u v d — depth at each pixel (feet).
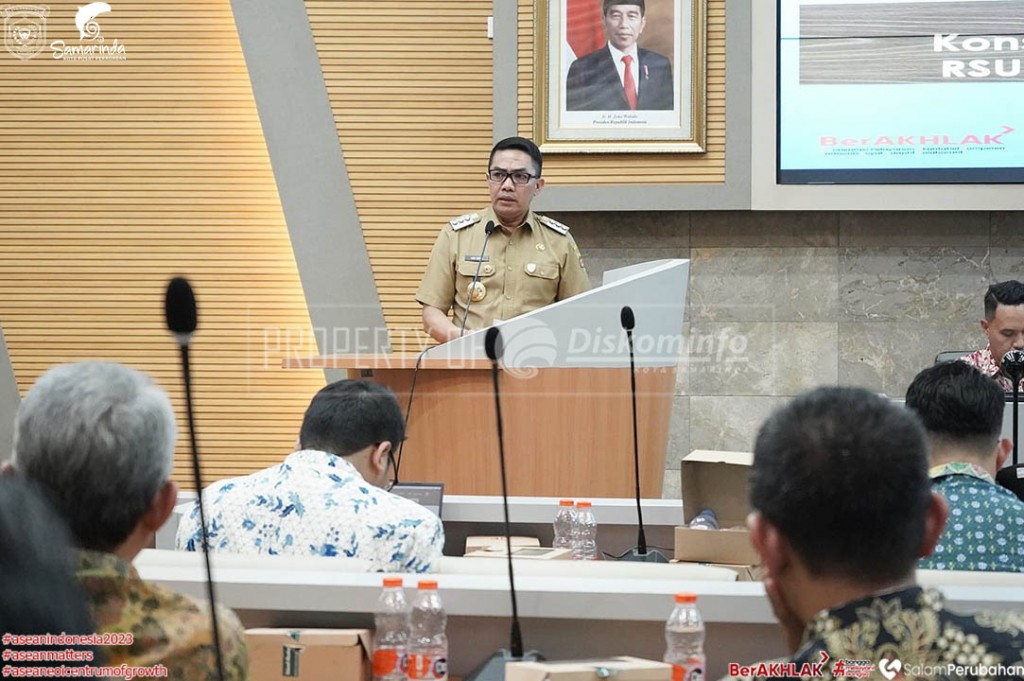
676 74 24.77
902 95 24.44
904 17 24.38
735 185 24.71
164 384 18.12
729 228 25.43
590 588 7.50
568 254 18.54
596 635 7.57
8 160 25.88
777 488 4.86
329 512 9.50
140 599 5.74
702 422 19.40
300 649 7.27
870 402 4.98
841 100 24.50
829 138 24.58
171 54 25.80
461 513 13.24
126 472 5.73
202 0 25.79
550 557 10.89
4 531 3.67
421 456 13.65
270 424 18.07
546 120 24.98
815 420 4.91
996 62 24.25
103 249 25.76
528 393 13.44
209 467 17.95
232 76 25.81
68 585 3.74
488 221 18.22
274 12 25.45
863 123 24.53
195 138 25.76
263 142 25.76
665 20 24.80
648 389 13.52
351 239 25.50
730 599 7.33
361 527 9.43
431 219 25.55
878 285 25.21
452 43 25.59
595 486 13.48
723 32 24.77
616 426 13.48
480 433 13.50
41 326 25.70
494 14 25.02
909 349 25.16
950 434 9.43
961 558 8.84
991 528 8.87
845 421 4.87
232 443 17.99
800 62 24.58
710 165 24.81
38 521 3.75
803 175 24.63
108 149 25.79
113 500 5.72
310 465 9.83
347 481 9.72
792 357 24.98
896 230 25.21
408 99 25.64
